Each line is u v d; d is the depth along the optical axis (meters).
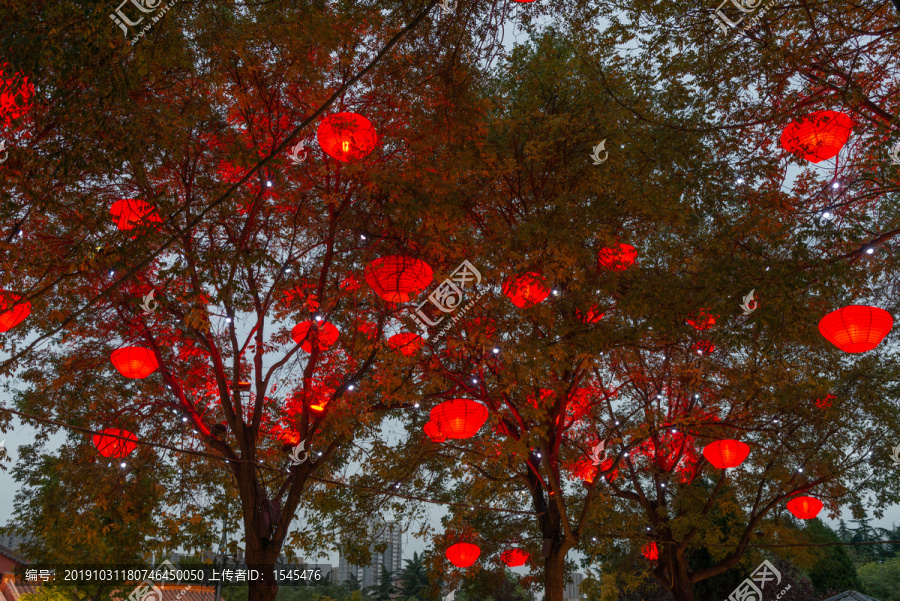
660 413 12.96
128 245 7.36
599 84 9.48
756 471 16.19
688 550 19.58
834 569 27.25
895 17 7.32
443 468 15.34
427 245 8.84
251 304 11.04
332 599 34.38
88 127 6.34
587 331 9.36
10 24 5.50
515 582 23.36
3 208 6.70
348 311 11.78
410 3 6.70
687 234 9.41
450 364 11.93
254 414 10.98
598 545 15.77
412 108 8.80
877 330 6.54
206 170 9.83
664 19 8.22
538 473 12.20
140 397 12.36
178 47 6.67
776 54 7.54
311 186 10.60
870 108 7.43
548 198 9.74
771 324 7.05
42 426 11.59
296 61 8.88
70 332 11.01
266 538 10.34
